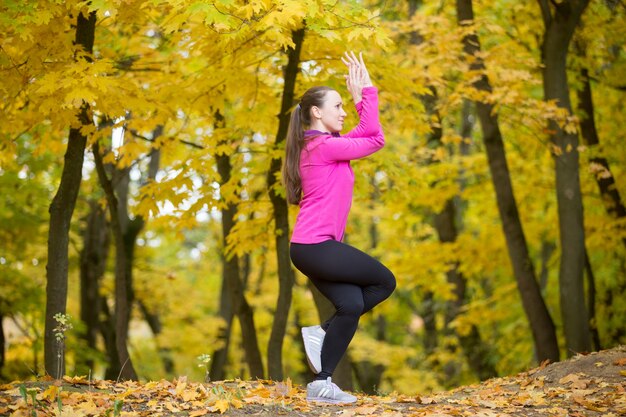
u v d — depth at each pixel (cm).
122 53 793
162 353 1761
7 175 1120
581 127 1147
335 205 388
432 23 951
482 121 996
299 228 389
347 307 391
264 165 754
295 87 759
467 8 951
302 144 392
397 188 829
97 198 1201
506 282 1595
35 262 1398
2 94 590
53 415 358
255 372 839
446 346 1532
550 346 968
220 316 1545
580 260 945
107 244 1377
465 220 1727
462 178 1392
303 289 1788
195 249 2197
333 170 390
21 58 577
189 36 657
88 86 548
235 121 748
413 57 925
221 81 690
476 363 1403
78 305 1688
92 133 690
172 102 700
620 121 1218
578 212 945
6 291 1225
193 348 1600
